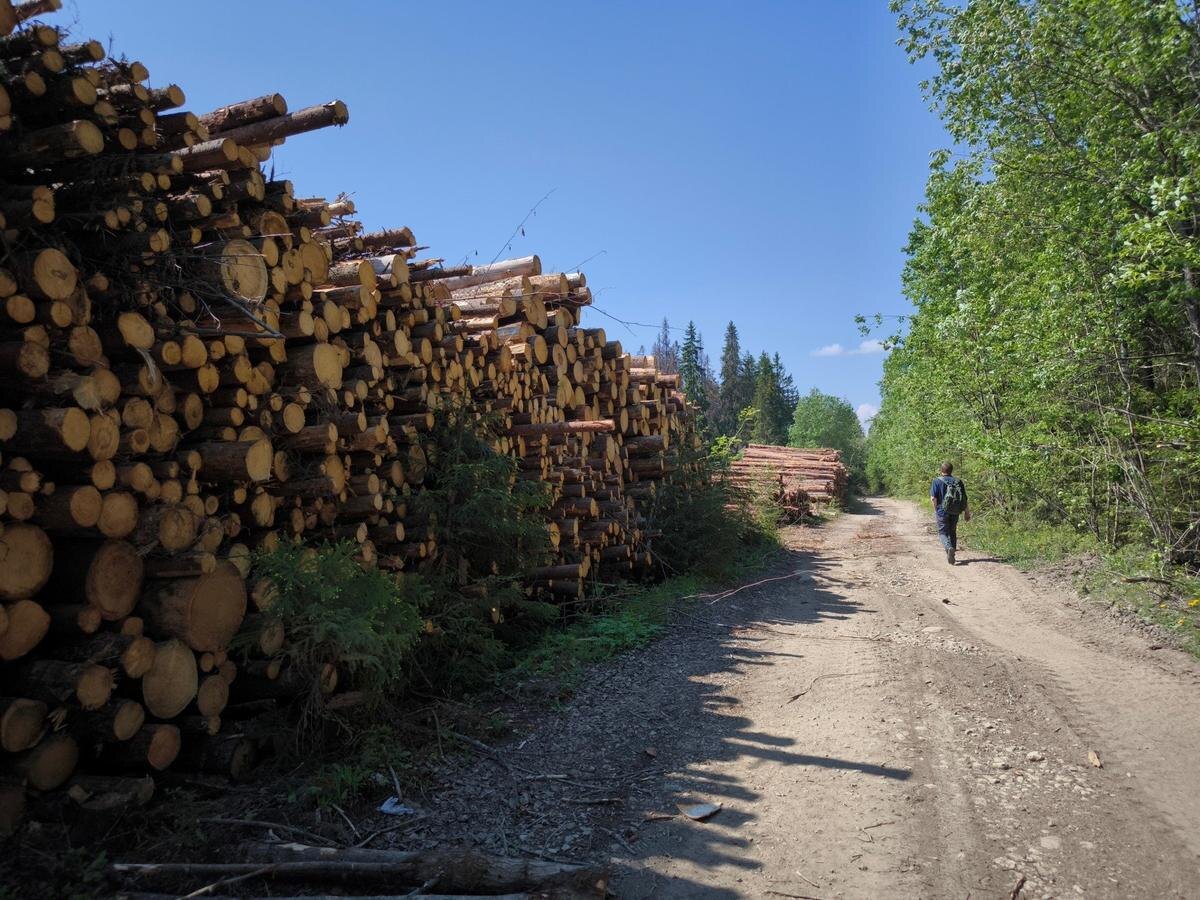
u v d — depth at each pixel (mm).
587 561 8336
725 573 10789
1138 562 9727
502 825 3660
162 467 3979
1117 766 4297
